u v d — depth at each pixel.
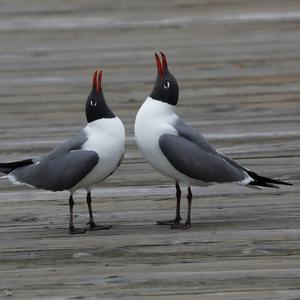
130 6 23.41
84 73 17.39
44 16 22.45
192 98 15.50
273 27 20.61
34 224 9.84
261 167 11.80
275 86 16.11
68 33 20.61
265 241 9.05
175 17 21.92
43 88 16.42
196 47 19.11
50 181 9.30
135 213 10.20
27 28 21.16
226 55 18.41
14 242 9.20
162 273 8.23
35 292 7.88
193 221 9.82
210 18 21.70
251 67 17.45
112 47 19.36
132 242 9.12
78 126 14.01
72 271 8.34
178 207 9.70
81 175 9.16
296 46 18.94
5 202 10.66
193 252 8.79
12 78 17.17
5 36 20.44
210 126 13.86
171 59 18.22
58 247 9.02
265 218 9.82
